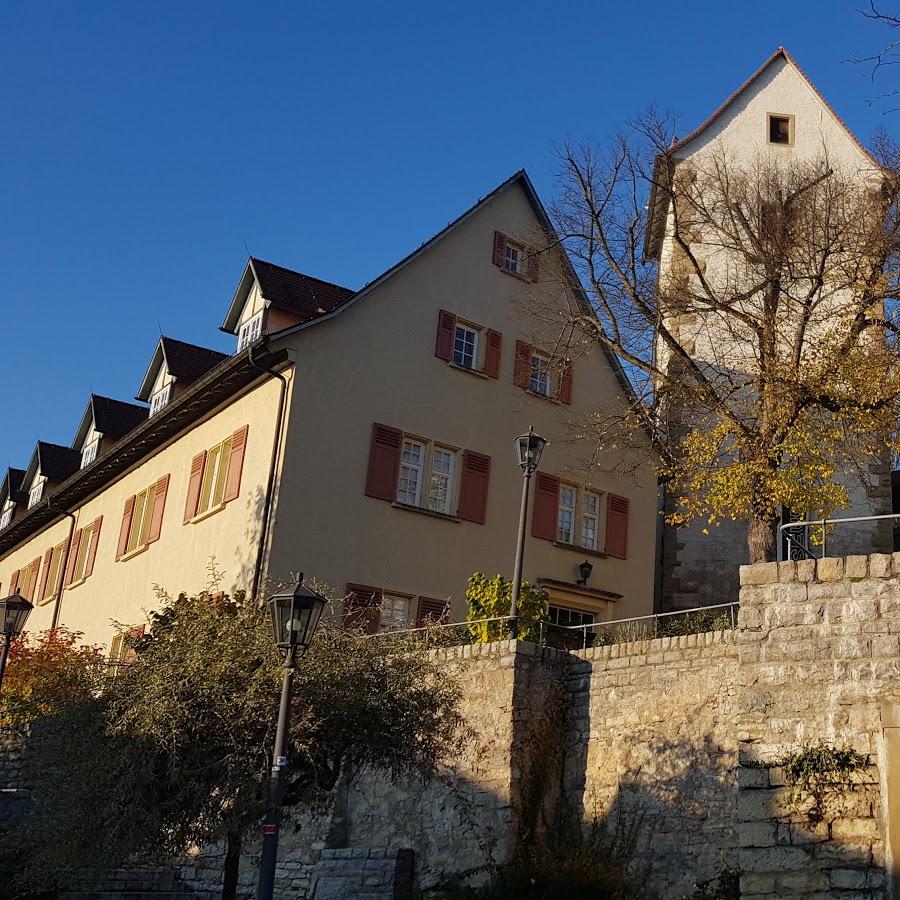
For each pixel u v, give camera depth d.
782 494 19.53
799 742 10.45
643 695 15.32
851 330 20.45
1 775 21.41
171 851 13.15
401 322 23.91
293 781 13.38
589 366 27.16
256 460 22.39
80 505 33.16
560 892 13.73
